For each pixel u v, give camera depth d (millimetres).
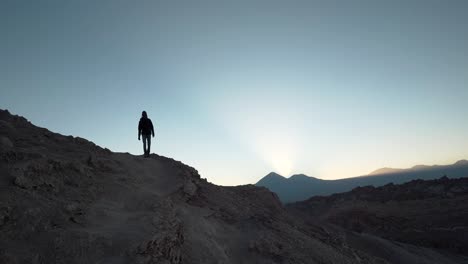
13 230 8273
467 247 44219
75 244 8461
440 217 54344
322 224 31016
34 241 8234
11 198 9094
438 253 41375
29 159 11367
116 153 18406
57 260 7941
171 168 18578
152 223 10422
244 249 13367
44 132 16422
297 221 22625
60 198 10438
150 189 14586
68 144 16141
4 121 15430
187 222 13109
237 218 16250
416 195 63250
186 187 16391
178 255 10156
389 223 56688
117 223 10234
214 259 11578
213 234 13625
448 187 63188
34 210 9016
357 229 57250
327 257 15391
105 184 12883
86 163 13898
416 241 48625
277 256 13305
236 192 22062
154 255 8961
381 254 29656
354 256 19453
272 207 22984
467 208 54969
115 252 8609
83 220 9789
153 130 20094
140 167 17234
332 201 72500
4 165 10617
